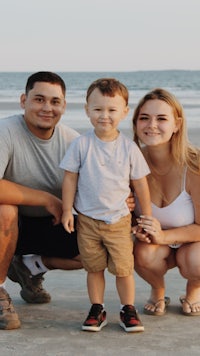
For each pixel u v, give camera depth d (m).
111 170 4.03
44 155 4.38
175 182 4.29
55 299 4.84
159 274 4.36
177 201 4.29
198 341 3.88
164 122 4.15
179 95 44.72
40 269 4.65
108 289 5.11
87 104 4.12
